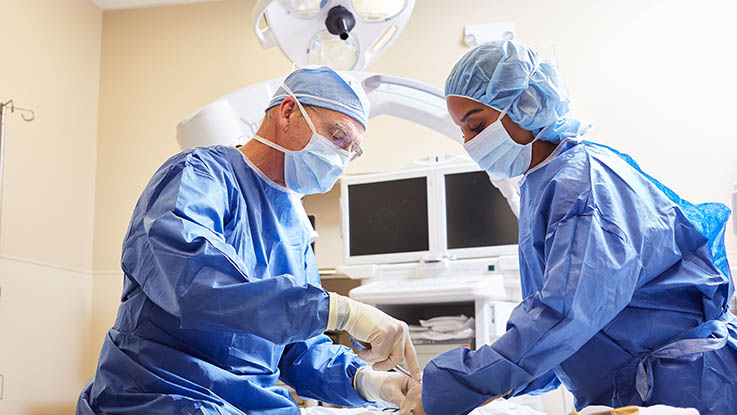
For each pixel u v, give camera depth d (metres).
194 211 1.36
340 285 4.37
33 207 4.14
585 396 1.36
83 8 4.71
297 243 1.68
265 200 1.62
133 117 4.72
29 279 4.06
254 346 1.50
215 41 4.71
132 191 4.63
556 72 1.52
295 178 1.64
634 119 4.06
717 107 3.98
